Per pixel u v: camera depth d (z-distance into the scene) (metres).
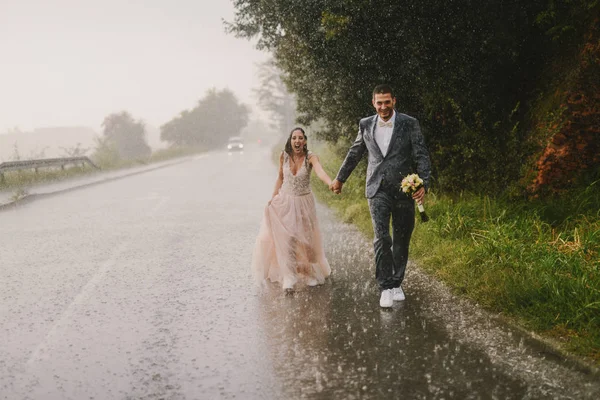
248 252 7.59
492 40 8.84
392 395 3.29
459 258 6.03
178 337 4.40
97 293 5.75
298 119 11.75
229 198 14.09
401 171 5.00
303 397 3.31
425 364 3.71
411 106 9.71
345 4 8.69
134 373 3.74
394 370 3.63
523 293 4.74
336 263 6.71
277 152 36.72
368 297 5.30
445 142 9.37
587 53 7.68
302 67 10.48
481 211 7.73
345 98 10.12
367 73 9.55
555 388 3.30
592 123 7.61
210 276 6.33
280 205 5.72
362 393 3.33
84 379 3.66
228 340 4.30
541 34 8.83
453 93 9.16
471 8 8.77
